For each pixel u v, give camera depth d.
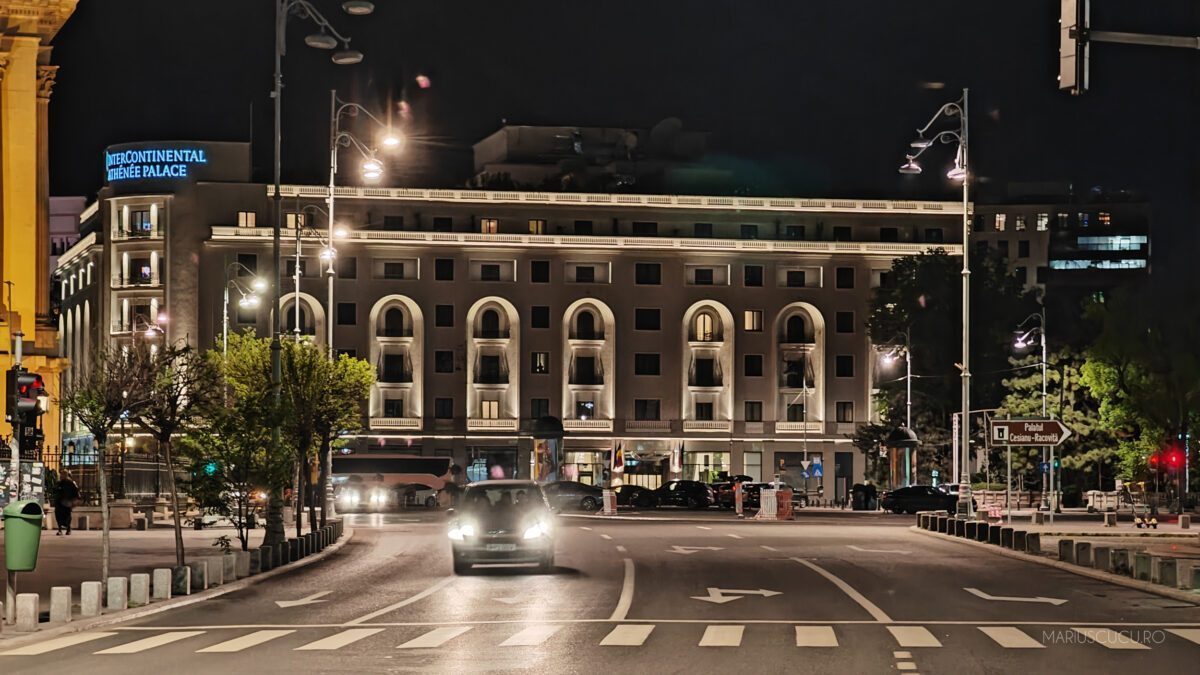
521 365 113.38
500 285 113.25
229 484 37.81
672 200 115.00
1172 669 16.30
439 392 112.19
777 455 115.62
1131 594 26.36
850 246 115.38
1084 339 94.19
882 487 99.12
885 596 25.78
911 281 96.44
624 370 114.56
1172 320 81.75
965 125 52.69
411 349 111.88
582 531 51.84
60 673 16.44
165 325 107.88
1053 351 92.94
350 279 111.00
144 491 60.91
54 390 59.09
